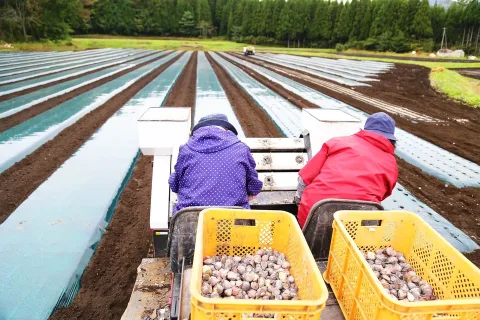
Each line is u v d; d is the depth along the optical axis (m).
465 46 61.75
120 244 4.18
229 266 2.18
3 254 3.78
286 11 77.88
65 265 3.65
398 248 2.45
